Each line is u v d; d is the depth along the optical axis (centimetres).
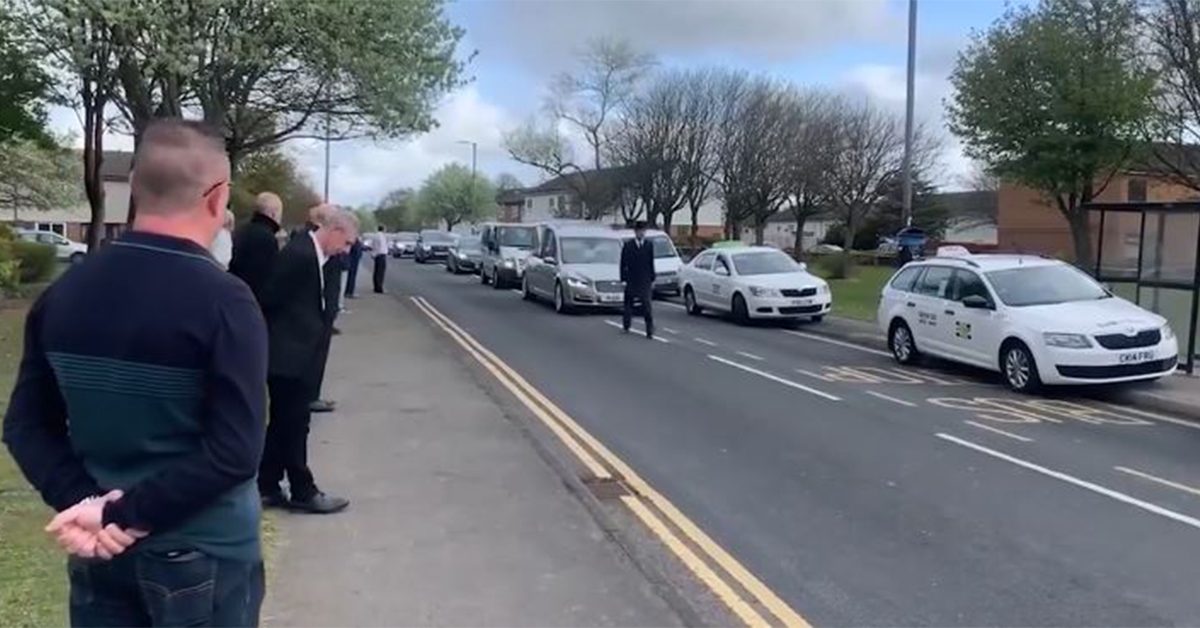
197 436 244
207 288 243
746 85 5416
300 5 1922
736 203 5391
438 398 1060
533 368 1412
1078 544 632
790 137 5350
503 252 3144
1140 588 554
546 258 2500
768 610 516
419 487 698
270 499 637
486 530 602
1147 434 1000
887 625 498
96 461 245
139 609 249
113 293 240
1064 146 2592
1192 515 702
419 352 1441
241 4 1920
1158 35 2519
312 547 563
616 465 838
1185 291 1397
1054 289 1342
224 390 241
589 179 5916
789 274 2152
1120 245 1512
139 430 240
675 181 5412
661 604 489
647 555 601
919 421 1045
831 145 5416
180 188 247
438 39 2253
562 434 961
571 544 579
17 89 2181
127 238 248
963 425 1027
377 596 489
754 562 593
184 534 245
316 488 646
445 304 2542
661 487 767
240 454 241
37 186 3709
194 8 1869
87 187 2530
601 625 461
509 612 473
